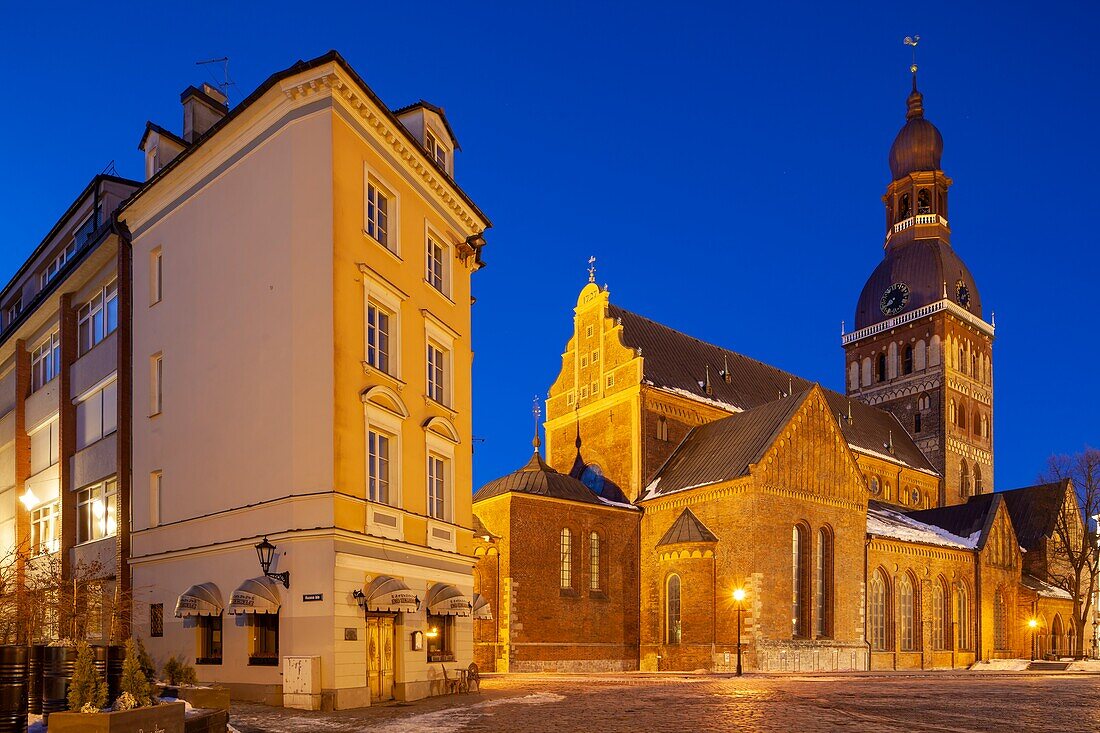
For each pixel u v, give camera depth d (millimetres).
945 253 96938
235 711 23312
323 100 26844
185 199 31500
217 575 27422
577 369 71125
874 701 30750
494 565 54375
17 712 14266
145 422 32000
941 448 91188
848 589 59219
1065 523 83062
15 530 41250
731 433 61688
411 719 22156
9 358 45531
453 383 33188
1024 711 27625
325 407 25328
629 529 60812
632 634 59250
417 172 31328
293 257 26547
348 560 24969
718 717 24359
